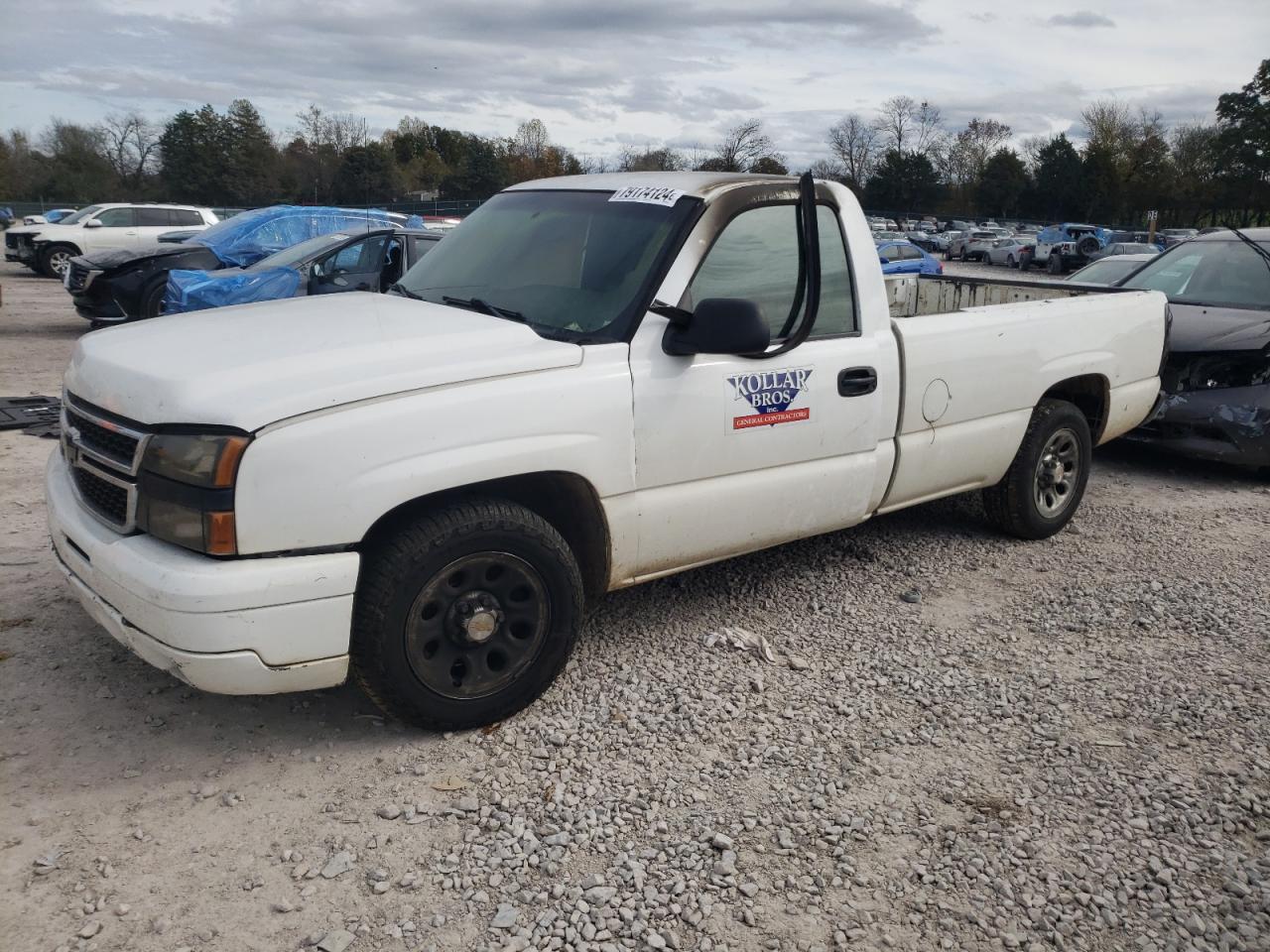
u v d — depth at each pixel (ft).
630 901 8.59
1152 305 18.97
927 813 9.95
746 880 8.95
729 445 12.55
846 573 16.38
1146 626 14.55
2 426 24.23
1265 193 236.22
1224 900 8.84
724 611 14.75
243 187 239.71
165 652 9.46
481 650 11.07
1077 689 12.59
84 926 8.11
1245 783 10.61
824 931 8.38
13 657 12.47
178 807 9.74
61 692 11.73
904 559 17.10
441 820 9.66
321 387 9.73
